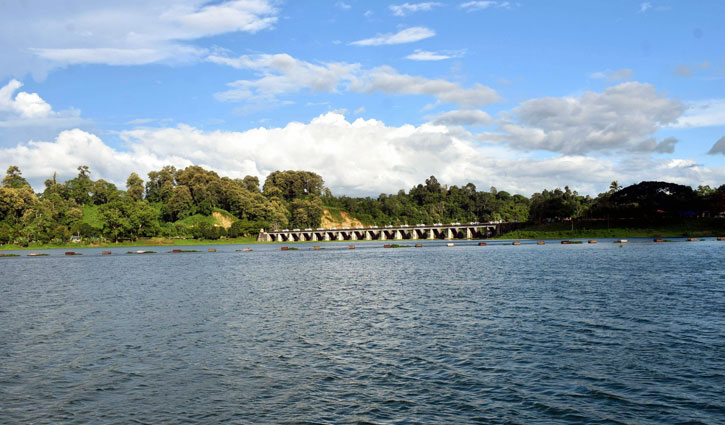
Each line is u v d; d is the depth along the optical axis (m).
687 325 42.56
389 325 45.09
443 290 68.06
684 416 24.09
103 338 41.75
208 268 119.81
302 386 29.02
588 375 29.91
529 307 52.44
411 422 23.89
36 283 89.44
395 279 84.88
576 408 25.17
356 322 46.81
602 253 135.88
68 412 25.80
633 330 41.00
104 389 29.11
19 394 28.42
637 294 59.81
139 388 29.19
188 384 29.73
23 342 40.62
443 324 44.88
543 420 23.91
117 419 24.86
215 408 26.05
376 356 34.78
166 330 44.53
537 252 150.38
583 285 69.00
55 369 33.03
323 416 24.77
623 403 25.70
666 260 107.19
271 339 40.41
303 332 42.81
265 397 27.44
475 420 24.00
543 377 29.72
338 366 32.69
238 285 80.12
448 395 27.17
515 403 25.92
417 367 32.06
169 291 73.38
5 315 54.19
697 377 29.23
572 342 37.44
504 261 118.44
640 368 31.03
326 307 56.03
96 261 157.62
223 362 34.03
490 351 35.38
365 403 26.30
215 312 53.59
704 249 142.00
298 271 106.25
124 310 56.19
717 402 25.58
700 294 59.03
